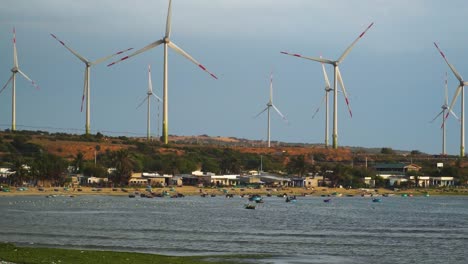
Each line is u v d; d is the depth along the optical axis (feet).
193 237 525.34
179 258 400.67
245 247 470.80
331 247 479.00
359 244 498.69
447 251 467.93
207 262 397.80
